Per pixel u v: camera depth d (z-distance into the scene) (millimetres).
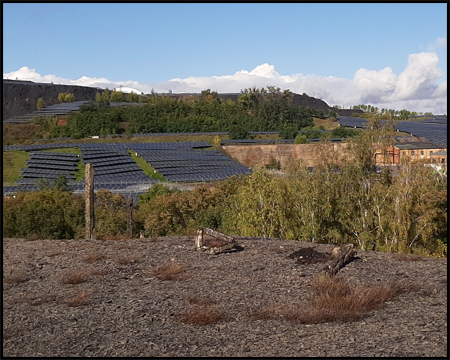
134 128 143625
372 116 29078
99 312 10172
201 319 9344
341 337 8117
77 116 145125
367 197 26188
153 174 92500
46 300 11219
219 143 124062
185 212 40469
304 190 26047
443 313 9297
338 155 28750
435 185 26469
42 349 8062
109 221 35250
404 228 24953
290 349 7652
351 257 14812
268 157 119125
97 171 89812
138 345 8148
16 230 31688
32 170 89125
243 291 11500
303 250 15500
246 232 25812
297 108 169500
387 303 10211
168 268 14086
